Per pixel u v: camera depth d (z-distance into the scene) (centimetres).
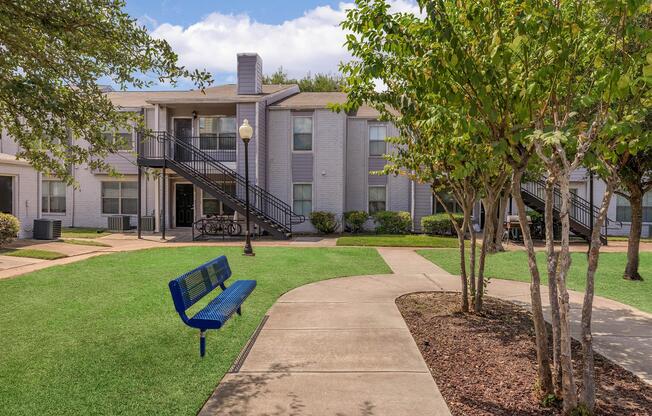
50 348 453
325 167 2059
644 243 1720
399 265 1070
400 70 387
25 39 418
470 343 484
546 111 365
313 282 836
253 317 578
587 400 324
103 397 344
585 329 328
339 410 328
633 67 293
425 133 499
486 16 338
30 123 418
